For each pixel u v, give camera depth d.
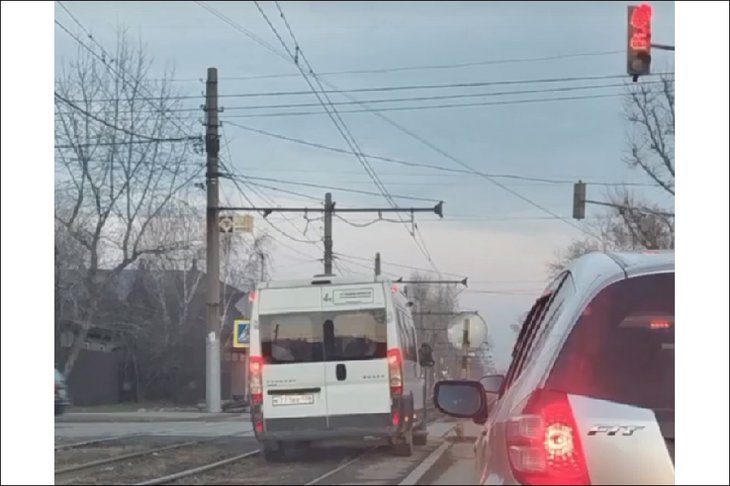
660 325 4.22
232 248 52.88
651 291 4.35
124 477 11.86
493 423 4.62
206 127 30.53
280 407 13.93
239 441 18.06
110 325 43.16
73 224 34.88
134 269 47.59
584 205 24.42
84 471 12.52
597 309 4.32
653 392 3.96
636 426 3.76
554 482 3.72
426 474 11.85
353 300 14.15
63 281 36.12
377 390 13.95
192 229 40.56
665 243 31.75
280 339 14.11
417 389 16.45
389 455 14.85
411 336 16.19
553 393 4.00
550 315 5.01
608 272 4.51
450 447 16.34
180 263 46.84
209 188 30.47
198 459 14.45
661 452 3.71
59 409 27.92
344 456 14.91
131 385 47.56
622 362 4.09
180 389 48.00
